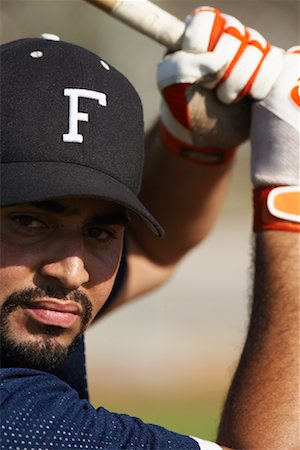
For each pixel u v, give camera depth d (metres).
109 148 3.61
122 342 15.58
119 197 3.52
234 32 4.31
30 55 3.60
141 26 4.41
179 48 4.41
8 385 3.45
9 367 3.51
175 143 4.86
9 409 3.41
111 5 4.38
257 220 4.33
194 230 5.16
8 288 3.47
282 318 4.08
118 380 14.29
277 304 4.11
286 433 3.86
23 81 3.53
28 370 3.53
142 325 16.09
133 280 5.18
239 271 18.52
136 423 3.65
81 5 24.09
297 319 4.06
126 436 3.56
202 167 4.91
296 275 4.15
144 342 15.83
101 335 15.57
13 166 3.46
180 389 13.91
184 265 18.12
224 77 4.33
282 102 4.33
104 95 3.64
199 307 17.52
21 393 3.46
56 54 3.62
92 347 15.35
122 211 3.65
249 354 4.07
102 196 3.47
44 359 3.49
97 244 3.63
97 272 3.62
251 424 3.89
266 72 4.33
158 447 3.58
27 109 3.50
